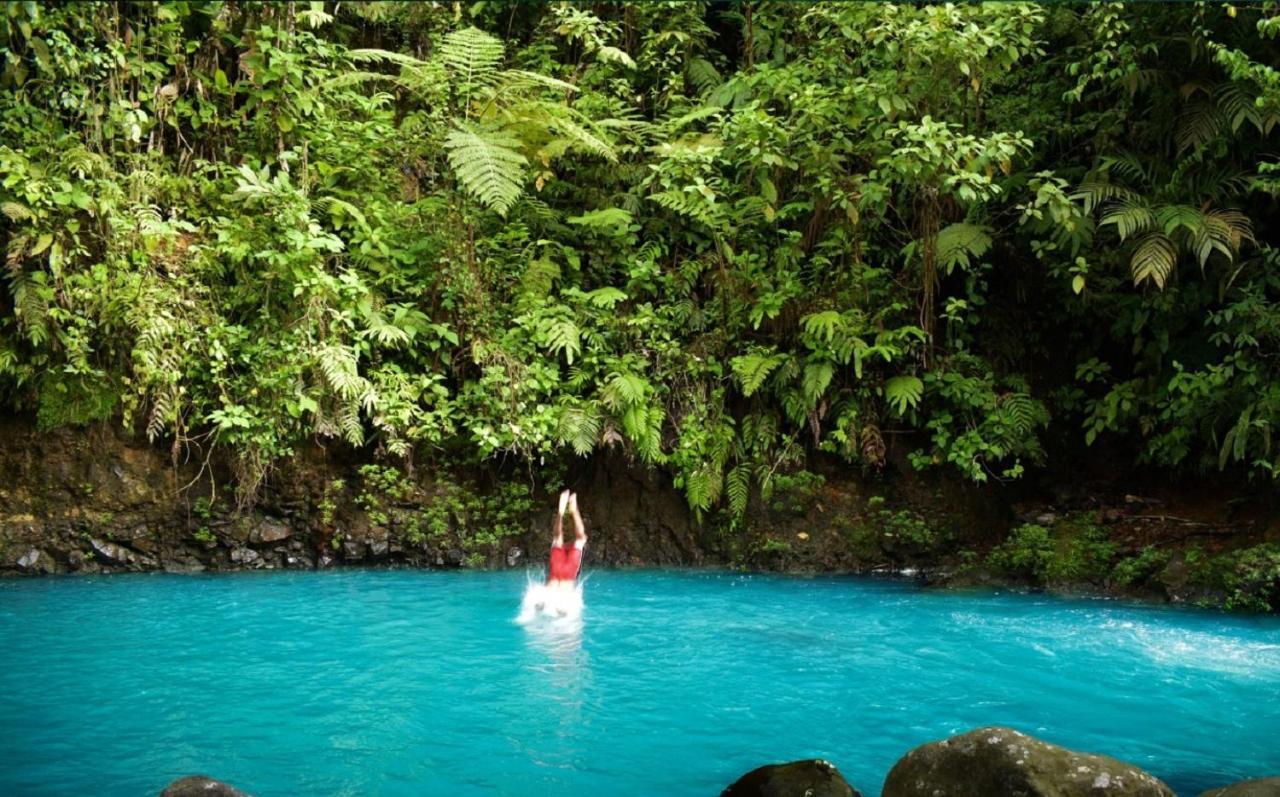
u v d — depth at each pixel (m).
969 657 6.64
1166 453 10.11
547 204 11.56
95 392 9.59
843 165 11.06
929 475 10.84
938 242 10.25
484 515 10.66
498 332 10.34
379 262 10.27
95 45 9.59
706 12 12.75
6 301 9.36
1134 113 10.19
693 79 12.09
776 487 10.71
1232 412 9.43
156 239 9.38
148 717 5.17
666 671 6.20
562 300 10.94
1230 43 9.39
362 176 10.70
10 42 8.95
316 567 10.23
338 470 10.35
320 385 9.70
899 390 10.11
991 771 3.87
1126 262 10.26
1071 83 10.61
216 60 10.34
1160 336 10.15
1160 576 8.94
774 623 7.72
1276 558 8.41
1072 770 3.81
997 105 10.70
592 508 10.91
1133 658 6.64
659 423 10.30
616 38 12.27
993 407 10.28
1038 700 5.66
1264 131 8.84
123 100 9.45
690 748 4.81
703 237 11.29
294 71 9.91
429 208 10.45
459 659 6.44
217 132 10.41
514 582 9.45
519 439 10.05
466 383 10.23
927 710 5.45
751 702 5.57
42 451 9.62
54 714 5.21
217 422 9.66
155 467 9.85
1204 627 7.68
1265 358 9.47
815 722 5.23
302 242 9.32
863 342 10.11
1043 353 11.50
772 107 11.12
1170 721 5.29
